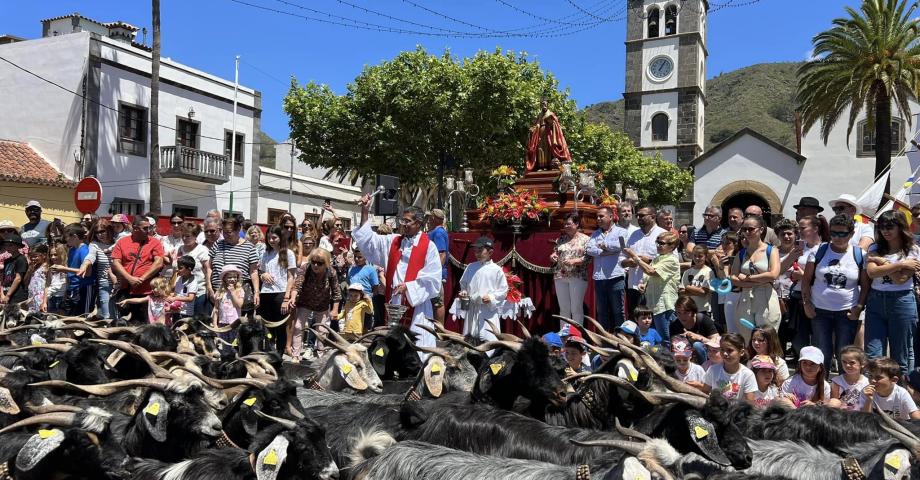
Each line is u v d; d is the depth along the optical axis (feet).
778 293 32.17
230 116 105.09
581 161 107.96
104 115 88.22
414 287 31.71
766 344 25.11
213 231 38.50
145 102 92.94
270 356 23.67
